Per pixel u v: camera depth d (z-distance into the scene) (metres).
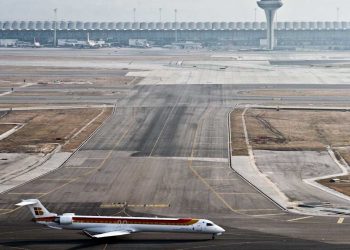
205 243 188.50
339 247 184.25
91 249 182.88
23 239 192.00
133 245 186.62
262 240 191.25
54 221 191.88
